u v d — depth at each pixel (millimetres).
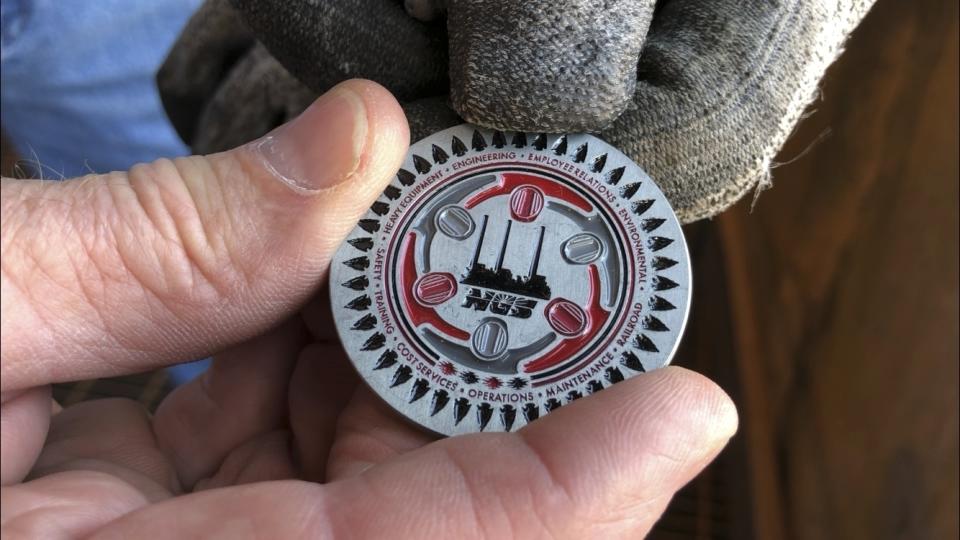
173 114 178
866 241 203
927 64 201
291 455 134
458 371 108
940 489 169
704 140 111
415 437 109
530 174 115
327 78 118
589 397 94
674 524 224
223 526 88
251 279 107
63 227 96
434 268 112
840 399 196
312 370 133
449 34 110
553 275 111
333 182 101
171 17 226
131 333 106
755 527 205
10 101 235
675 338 107
